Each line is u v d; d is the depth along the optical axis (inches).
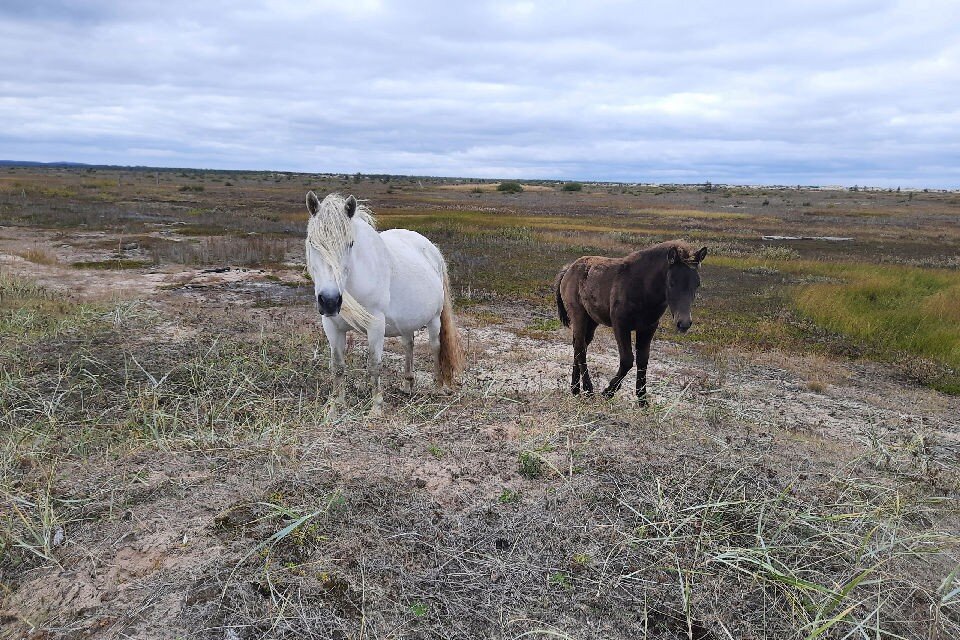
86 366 211.2
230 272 540.7
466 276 601.9
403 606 90.0
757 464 142.9
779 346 375.6
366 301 177.8
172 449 138.9
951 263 794.8
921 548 117.0
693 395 257.1
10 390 180.5
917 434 207.3
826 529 115.3
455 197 2374.5
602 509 116.1
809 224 1435.8
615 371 298.7
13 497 112.3
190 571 93.5
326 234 156.3
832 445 191.9
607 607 93.4
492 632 87.1
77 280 465.1
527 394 225.5
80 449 141.6
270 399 184.5
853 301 493.4
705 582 99.0
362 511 110.4
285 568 94.7
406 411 183.2
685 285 191.2
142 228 875.4
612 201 2353.6
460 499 118.2
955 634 94.7
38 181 2151.8
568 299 248.1
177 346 246.2
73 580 93.2
